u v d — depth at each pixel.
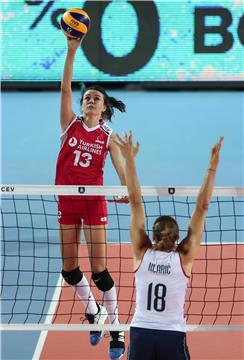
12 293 23.50
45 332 21.20
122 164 19.72
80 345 20.47
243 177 36.03
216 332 21.16
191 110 47.50
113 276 24.47
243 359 19.53
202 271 25.00
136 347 15.46
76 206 19.39
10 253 26.59
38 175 36.41
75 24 18.86
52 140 42.12
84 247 26.81
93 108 19.53
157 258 15.67
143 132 43.31
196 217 16.11
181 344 15.41
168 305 15.49
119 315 21.80
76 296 23.23
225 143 41.44
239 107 48.16
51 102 49.34
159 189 18.47
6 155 39.44
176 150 40.25
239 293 23.36
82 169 19.67
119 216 30.25
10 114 46.91
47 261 25.89
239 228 29.03
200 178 35.97
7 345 20.47
